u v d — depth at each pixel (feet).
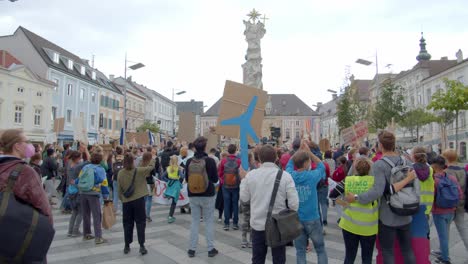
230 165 27.50
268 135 71.51
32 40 127.24
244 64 95.35
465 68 117.39
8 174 9.75
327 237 25.11
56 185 55.83
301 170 16.49
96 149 24.88
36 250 9.67
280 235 13.48
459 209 20.02
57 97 129.59
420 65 149.18
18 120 107.24
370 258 14.79
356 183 14.53
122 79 203.41
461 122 120.37
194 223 20.99
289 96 321.73
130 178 21.49
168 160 39.14
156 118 243.40
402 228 14.43
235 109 21.67
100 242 24.00
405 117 101.04
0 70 99.30
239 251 21.93
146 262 19.95
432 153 25.61
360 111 114.01
